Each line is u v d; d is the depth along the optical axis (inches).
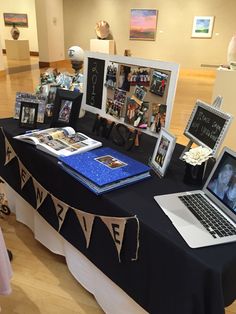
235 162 41.5
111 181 46.6
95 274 56.7
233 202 40.3
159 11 346.6
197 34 341.4
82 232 55.0
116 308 53.4
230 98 100.0
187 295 36.2
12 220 86.7
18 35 412.5
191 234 37.4
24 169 68.3
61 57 397.4
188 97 233.1
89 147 61.3
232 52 106.5
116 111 66.4
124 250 45.2
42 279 67.2
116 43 378.3
